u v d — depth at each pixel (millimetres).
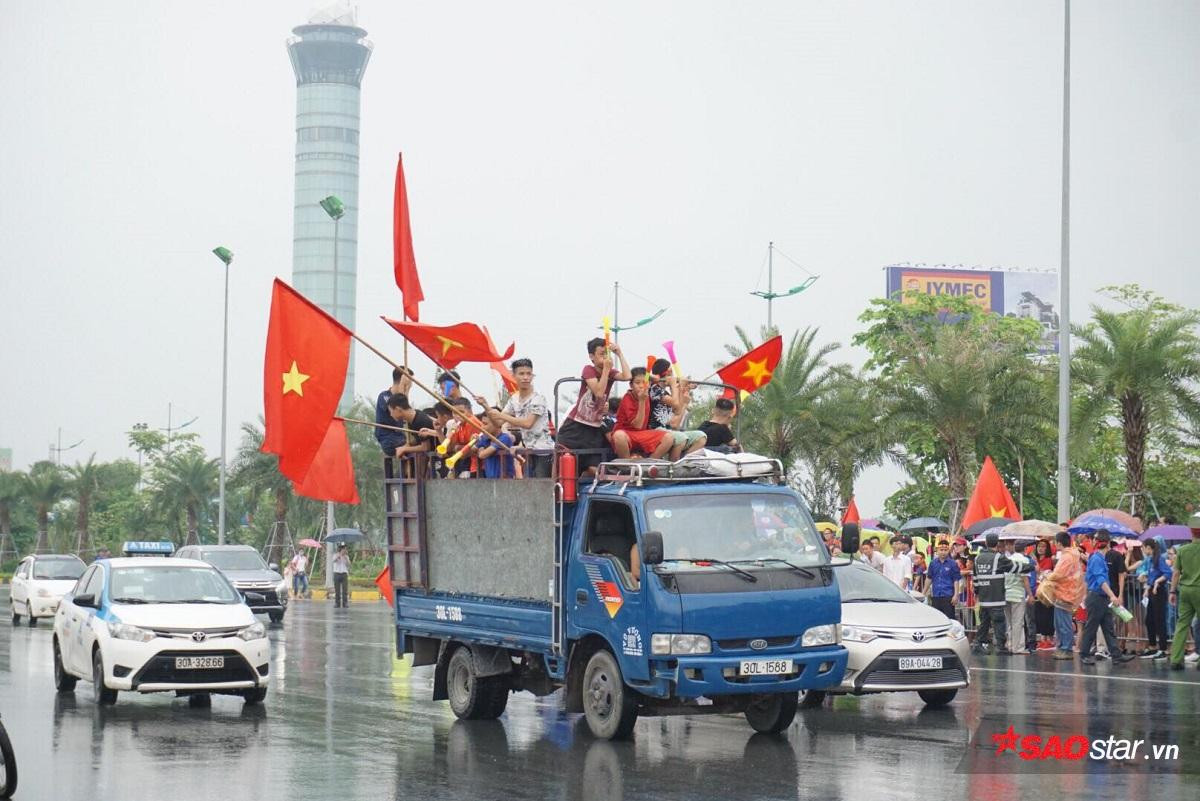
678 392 14703
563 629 13344
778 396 43250
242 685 15953
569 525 13438
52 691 18172
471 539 14789
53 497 79688
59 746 13117
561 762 12102
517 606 13992
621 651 12695
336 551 49344
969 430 40625
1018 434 40656
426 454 15625
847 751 12672
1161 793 10359
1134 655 22625
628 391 14094
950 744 13070
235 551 35312
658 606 12367
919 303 64000
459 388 16062
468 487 14812
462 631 14891
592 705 13312
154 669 15609
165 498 70938
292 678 20031
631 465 13094
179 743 13320
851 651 15570
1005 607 24234
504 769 11727
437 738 13641
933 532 35719
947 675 15758
